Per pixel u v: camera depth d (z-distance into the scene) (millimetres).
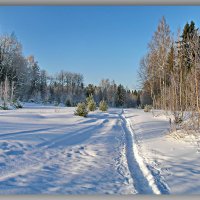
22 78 62312
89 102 31406
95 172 6699
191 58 12766
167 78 34750
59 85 106625
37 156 8000
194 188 5359
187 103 14344
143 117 24734
